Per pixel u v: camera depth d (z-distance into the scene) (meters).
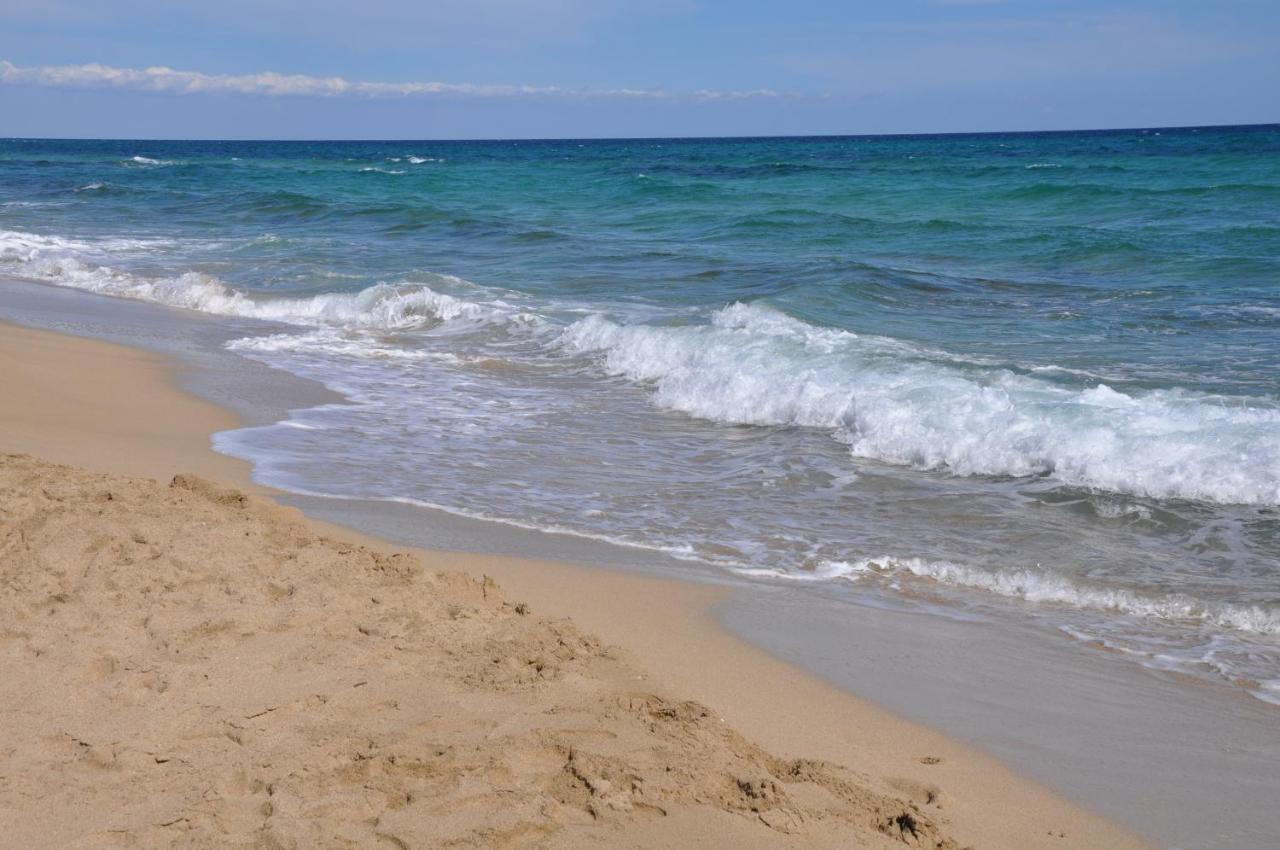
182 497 6.54
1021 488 8.38
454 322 16.09
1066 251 22.11
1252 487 7.89
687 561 6.85
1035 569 6.78
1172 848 3.86
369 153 118.88
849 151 92.12
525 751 3.87
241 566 5.47
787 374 11.25
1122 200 32.22
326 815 3.38
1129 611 6.16
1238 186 32.38
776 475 8.79
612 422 10.64
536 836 3.38
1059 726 4.78
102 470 7.92
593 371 13.09
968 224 27.28
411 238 27.45
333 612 4.98
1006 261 21.48
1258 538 7.23
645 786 3.68
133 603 4.93
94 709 3.99
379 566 5.68
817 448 9.56
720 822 3.53
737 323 14.54
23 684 4.16
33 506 6.12
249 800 3.47
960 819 3.95
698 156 84.38
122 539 5.64
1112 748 4.59
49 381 11.15
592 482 8.57
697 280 19.47
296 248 25.28
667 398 11.44
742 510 7.93
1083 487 8.26
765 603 6.17
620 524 7.56
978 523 7.64
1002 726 4.76
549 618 5.23
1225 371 11.59
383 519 7.45
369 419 10.56
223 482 8.07
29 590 5.03
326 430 10.05
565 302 17.53
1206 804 4.16
